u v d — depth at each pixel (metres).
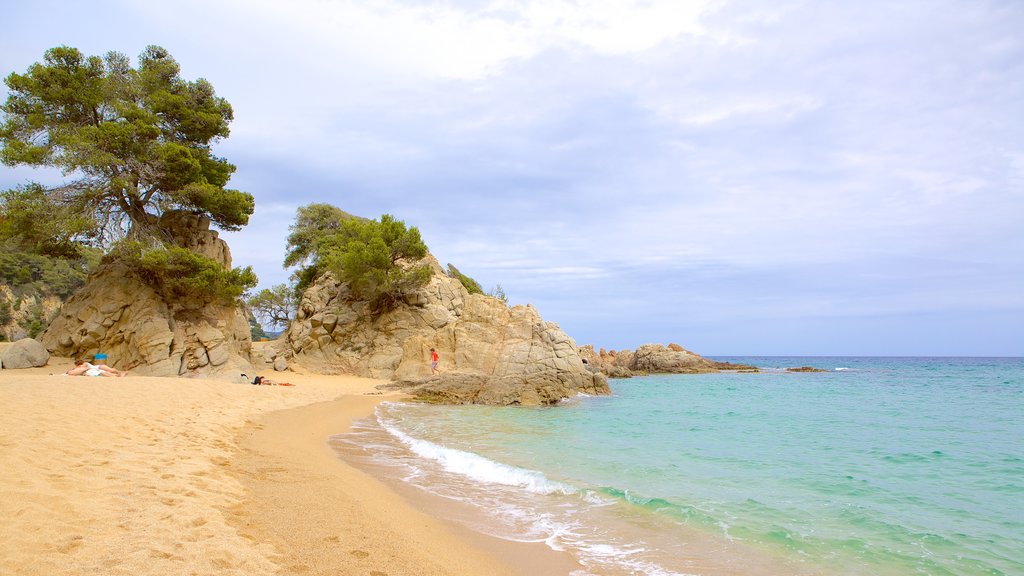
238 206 35.75
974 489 11.79
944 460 15.01
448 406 29.34
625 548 7.55
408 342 38.69
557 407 29.94
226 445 11.48
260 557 5.64
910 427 22.03
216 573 4.94
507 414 25.59
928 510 10.09
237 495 7.85
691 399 35.34
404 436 16.89
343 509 7.96
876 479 12.64
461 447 15.72
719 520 9.04
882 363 140.75
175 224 35.66
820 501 10.59
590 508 9.45
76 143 28.77
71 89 30.67
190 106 35.91
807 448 16.80
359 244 43.47
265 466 10.16
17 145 28.70
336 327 44.62
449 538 7.50
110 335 30.92
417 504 9.21
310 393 27.36
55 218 29.23
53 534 5.14
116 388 17.44
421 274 44.00
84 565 4.62
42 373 26.56
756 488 11.58
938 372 77.88
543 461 13.98
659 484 11.73
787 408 29.66
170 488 7.38
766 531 8.55
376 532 7.14
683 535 8.20
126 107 31.95
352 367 42.28
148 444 10.12
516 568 6.64
